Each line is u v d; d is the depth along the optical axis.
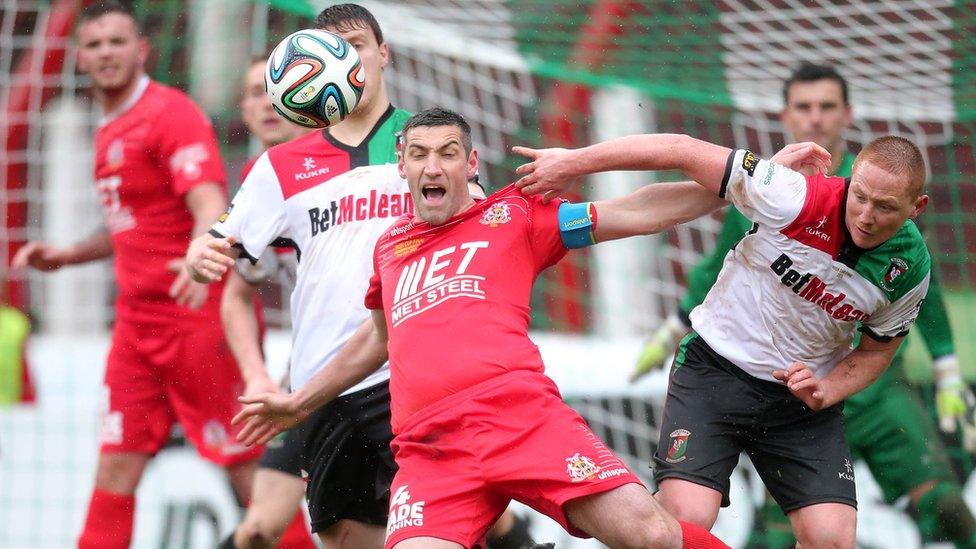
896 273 17.27
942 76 33.44
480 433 16.44
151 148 25.64
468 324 16.83
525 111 35.94
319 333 19.88
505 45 34.97
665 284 33.94
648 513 16.08
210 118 35.59
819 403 17.52
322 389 19.17
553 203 17.61
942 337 24.44
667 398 19.06
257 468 25.55
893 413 24.16
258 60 26.14
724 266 18.36
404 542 16.34
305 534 24.67
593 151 17.23
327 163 19.89
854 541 17.84
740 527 26.69
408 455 16.91
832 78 24.42
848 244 17.06
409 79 36.12
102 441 25.83
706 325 18.58
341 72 18.48
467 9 34.97
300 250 20.06
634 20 34.59
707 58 34.28
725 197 17.27
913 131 34.28
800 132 24.61
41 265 28.00
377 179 19.70
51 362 29.91
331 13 19.92
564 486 16.16
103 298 35.66
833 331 17.86
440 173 17.02
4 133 35.75
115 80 25.75
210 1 35.84
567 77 34.59
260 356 21.89
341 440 20.23
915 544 25.72
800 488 18.28
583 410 28.50
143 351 25.73
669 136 17.36
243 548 22.67
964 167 33.91
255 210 19.97
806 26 33.84
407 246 17.62
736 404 18.33
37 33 36.09
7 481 28.73
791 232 17.14
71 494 28.53
